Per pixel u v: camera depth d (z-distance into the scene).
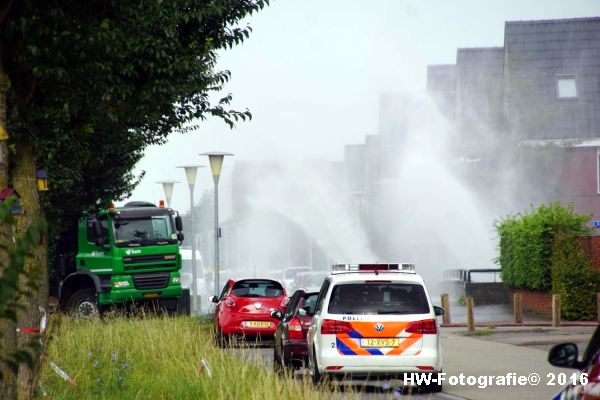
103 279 91.44
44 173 37.06
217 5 42.56
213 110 46.12
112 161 79.69
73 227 93.12
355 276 45.78
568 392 20.88
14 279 17.53
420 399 42.47
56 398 37.59
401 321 44.91
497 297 109.88
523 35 162.25
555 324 81.31
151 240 92.88
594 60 159.50
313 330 47.16
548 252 95.12
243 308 73.62
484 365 54.97
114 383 41.72
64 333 53.22
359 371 44.66
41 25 32.06
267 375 37.78
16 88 34.44
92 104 37.81
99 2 34.72
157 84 40.06
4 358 17.89
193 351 49.59
